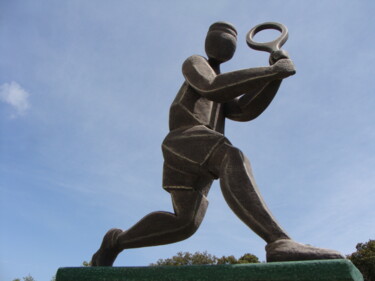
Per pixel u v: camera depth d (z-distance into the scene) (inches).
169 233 126.4
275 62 120.7
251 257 864.3
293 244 95.7
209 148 117.9
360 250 826.2
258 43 129.6
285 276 86.0
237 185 107.0
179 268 96.2
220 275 91.4
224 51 137.6
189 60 131.9
